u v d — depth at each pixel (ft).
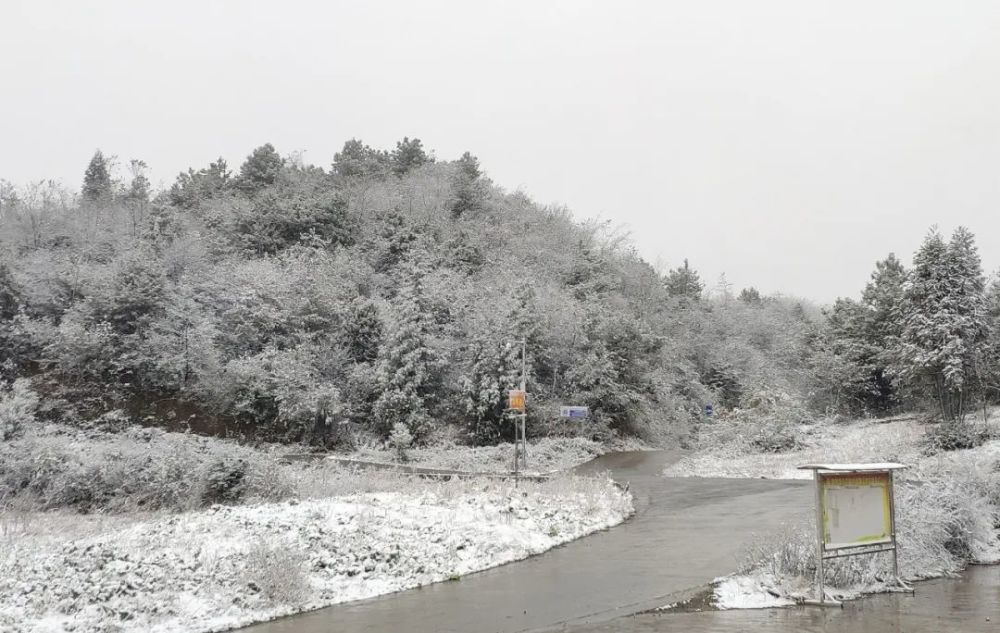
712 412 174.29
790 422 110.01
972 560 34.88
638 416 143.33
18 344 122.93
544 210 213.25
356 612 27.43
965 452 79.20
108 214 174.19
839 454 91.04
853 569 29.60
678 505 58.03
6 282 127.85
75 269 136.36
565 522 46.75
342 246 165.37
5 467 56.70
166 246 150.71
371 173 229.25
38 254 146.51
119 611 26.66
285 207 167.02
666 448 143.74
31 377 120.16
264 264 143.13
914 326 104.94
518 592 30.07
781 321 260.83
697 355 204.44
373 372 122.52
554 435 124.36
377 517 42.57
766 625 23.91
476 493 54.70
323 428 114.52
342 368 126.31
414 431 114.42
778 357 230.48
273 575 29.68
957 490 38.47
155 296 126.93
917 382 107.86
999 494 41.88
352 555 34.71
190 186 210.79
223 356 126.11
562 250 184.44
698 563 35.14
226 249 157.79
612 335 142.72
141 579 30.22
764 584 29.12
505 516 45.91
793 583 28.53
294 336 128.98
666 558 36.65
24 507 52.21
